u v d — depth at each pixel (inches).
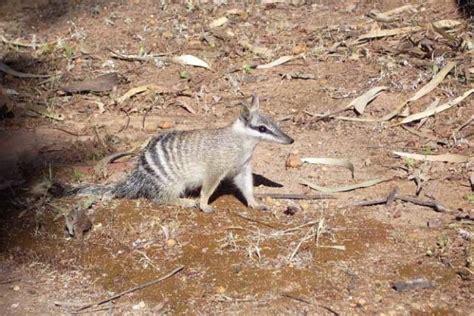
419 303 234.4
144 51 433.7
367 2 463.2
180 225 277.7
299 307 234.2
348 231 269.7
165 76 409.1
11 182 315.3
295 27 445.7
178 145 289.3
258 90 387.5
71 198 300.8
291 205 290.2
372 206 287.3
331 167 316.5
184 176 287.9
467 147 328.2
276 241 264.7
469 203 286.8
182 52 430.3
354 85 383.6
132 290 248.8
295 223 276.2
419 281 242.2
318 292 240.1
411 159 318.7
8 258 271.6
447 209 281.4
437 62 389.4
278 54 419.5
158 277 252.4
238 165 284.5
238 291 242.4
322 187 301.9
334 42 423.8
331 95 377.1
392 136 341.7
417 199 287.7
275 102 375.6
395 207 285.7
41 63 433.4
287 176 312.7
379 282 244.1
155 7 480.4
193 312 236.1
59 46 446.6
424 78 380.5
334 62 405.4
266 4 472.1
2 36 467.8
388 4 458.0
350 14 454.0
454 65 382.0
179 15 467.5
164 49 435.5
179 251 263.3
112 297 246.5
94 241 274.5
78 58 434.6
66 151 345.4
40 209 295.6
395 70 389.7
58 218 289.3
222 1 475.8
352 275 247.0
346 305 234.4
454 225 271.1
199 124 362.3
